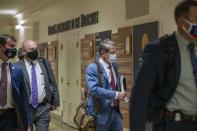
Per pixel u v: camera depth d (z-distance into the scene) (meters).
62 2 9.23
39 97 4.41
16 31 14.09
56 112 9.52
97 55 7.12
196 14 1.79
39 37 11.28
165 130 1.88
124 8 6.23
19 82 3.49
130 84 5.95
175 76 1.82
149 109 1.92
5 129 3.43
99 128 4.00
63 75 9.12
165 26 5.07
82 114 4.22
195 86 1.81
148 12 5.57
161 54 1.84
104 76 4.03
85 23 7.82
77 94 8.13
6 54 3.41
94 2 7.40
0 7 11.95
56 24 9.71
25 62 4.45
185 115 1.83
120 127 4.10
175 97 1.85
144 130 1.87
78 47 8.17
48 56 10.36
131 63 5.95
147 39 5.50
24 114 3.50
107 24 6.84
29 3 11.11
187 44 1.84
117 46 6.43
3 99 3.39
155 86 1.90
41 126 4.42
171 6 4.90
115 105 4.05
